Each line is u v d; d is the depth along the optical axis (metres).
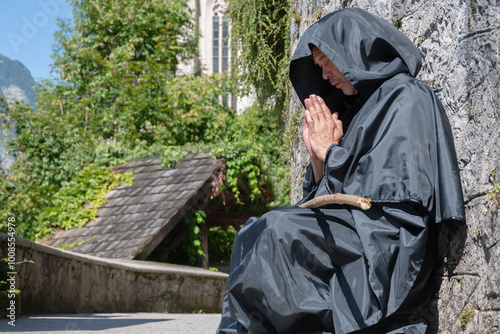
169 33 23.28
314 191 2.77
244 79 9.89
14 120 17.36
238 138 18.66
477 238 2.36
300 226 2.35
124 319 6.88
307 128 2.71
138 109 18.95
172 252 14.66
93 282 9.12
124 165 15.59
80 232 13.56
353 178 2.42
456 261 2.49
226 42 9.91
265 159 14.82
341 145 2.66
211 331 5.02
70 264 8.30
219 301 13.50
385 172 2.36
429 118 2.47
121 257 12.32
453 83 2.68
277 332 2.32
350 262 2.35
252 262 2.34
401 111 2.43
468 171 2.49
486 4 2.46
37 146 17.42
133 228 13.07
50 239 13.70
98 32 21.89
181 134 19.66
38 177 17.27
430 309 2.66
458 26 2.67
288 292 2.28
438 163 2.44
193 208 13.98
